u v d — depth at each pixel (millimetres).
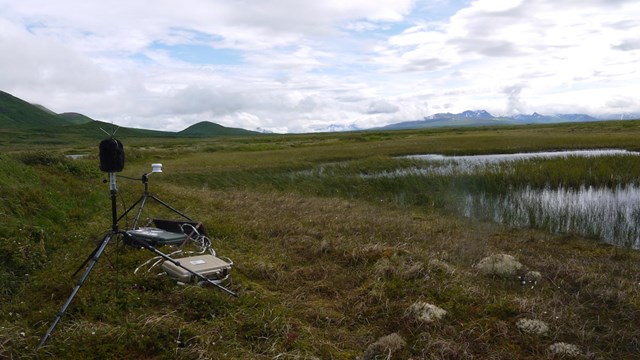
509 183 17734
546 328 4988
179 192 14312
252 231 9117
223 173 22391
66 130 165375
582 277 6656
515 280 6797
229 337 4500
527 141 39875
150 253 6859
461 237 10078
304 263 7328
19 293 5418
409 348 4586
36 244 6770
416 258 7316
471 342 4738
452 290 5969
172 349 4188
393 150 35469
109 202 11023
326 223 10367
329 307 5555
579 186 17438
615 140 37562
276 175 22000
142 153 32469
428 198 16531
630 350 4703
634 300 5766
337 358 4344
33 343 4199
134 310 5012
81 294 5246
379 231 9859
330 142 54281
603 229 12125
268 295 5699
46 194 9375
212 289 5621
